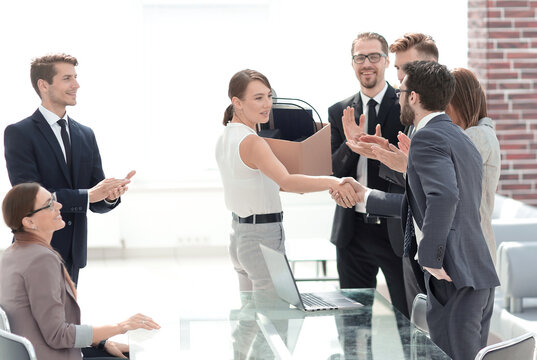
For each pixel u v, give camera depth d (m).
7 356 2.50
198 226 7.38
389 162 3.28
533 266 4.27
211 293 3.33
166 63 7.34
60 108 3.83
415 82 2.89
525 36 6.35
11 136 3.74
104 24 7.10
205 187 7.35
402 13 7.28
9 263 2.77
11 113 7.02
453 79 2.90
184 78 7.38
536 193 6.41
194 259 7.29
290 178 3.25
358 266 4.04
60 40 7.04
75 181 3.83
